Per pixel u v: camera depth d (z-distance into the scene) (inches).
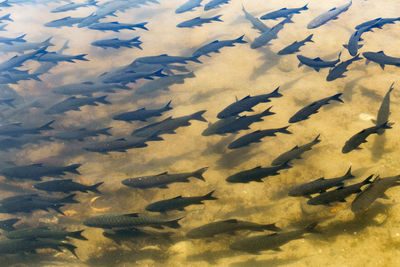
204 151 230.8
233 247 138.9
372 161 186.5
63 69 353.4
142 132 219.3
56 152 258.7
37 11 494.6
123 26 325.7
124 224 158.6
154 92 302.0
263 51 318.0
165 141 246.8
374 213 152.4
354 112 227.9
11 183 240.4
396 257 134.1
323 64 224.1
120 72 285.1
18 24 458.6
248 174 166.2
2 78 303.3
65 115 296.0
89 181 224.1
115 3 404.2
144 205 199.5
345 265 137.9
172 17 418.3
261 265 149.2
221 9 406.0
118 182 219.1
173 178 180.9
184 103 281.0
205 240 167.8
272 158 209.6
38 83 339.0
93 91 274.5
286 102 253.1
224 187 197.2
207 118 257.1
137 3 416.5
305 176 189.6
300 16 351.3
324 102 191.8
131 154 242.7
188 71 291.4
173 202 162.2
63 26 418.3
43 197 195.6
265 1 398.0
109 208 203.5
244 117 198.2
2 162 250.1
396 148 190.5
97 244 182.4
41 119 295.1
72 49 386.3
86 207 207.9
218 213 182.1
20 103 316.8
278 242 135.6
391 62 212.1
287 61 297.4
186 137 246.1
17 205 193.5
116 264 170.1
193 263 159.3
